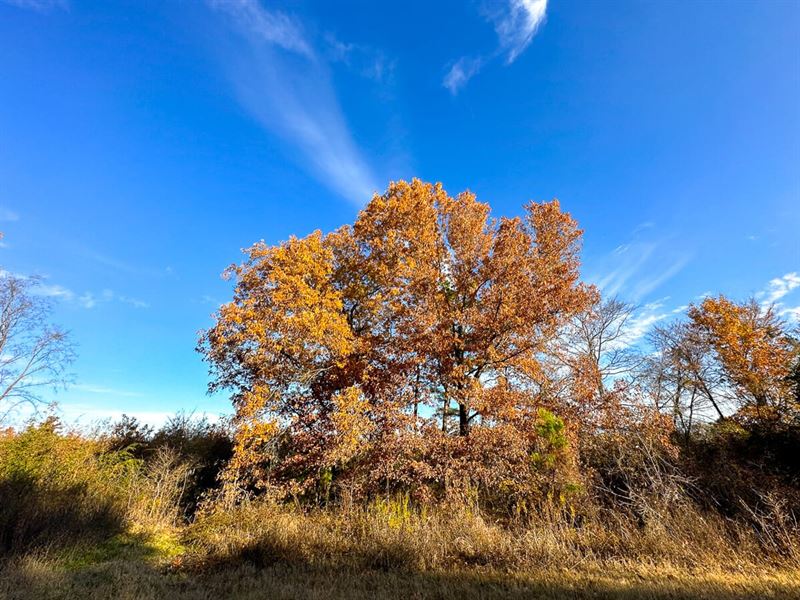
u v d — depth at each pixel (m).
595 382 17.67
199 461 18.30
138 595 6.77
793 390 16.48
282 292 15.79
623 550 8.78
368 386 17.41
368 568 8.27
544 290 17.86
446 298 18.95
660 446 13.39
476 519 10.63
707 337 25.59
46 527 9.66
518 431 15.11
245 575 7.86
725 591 6.32
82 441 15.48
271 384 16.66
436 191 21.38
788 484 11.14
